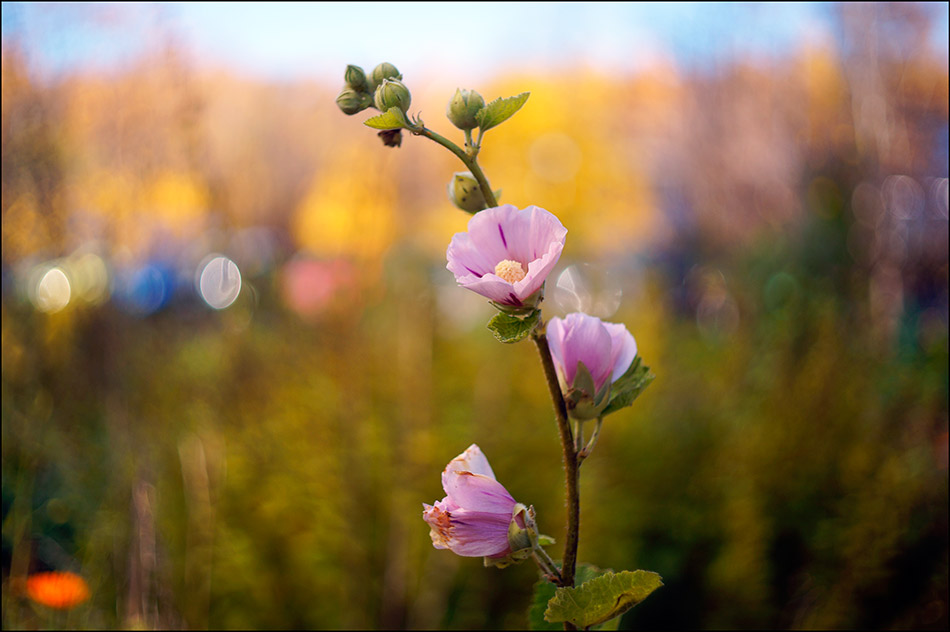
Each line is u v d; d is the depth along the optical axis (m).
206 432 1.44
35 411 1.50
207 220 1.75
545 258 0.58
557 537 1.38
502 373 1.71
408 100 0.64
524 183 4.25
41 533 1.44
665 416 1.80
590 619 0.59
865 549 1.30
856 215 2.42
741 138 3.77
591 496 1.40
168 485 1.41
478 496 0.60
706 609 1.34
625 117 4.86
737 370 1.89
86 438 1.58
